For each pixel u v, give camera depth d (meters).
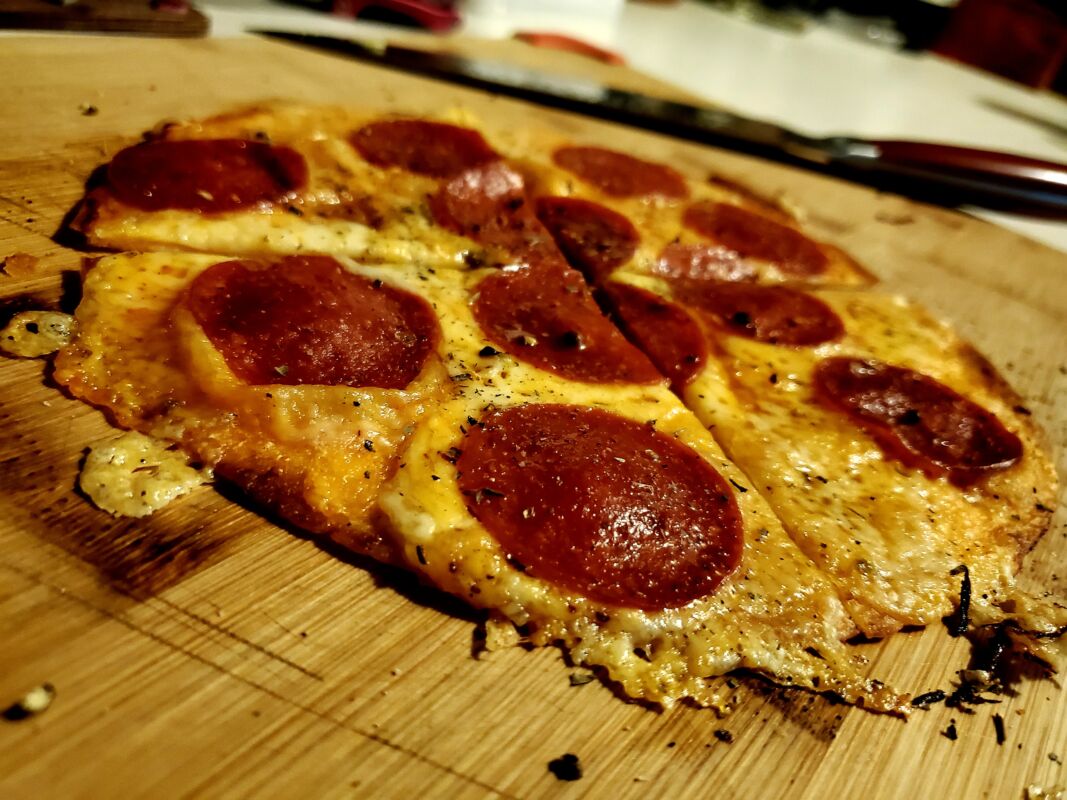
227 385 0.14
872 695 0.13
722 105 0.39
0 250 0.16
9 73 0.23
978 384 0.21
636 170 0.27
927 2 0.69
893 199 0.31
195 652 0.11
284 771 0.10
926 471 0.17
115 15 0.27
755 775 0.11
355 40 0.31
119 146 0.21
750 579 0.14
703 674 0.13
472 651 0.12
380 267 0.19
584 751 0.11
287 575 0.12
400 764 0.10
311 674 0.11
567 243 0.23
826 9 0.74
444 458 0.14
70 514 0.12
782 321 0.21
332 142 0.22
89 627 0.11
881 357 0.21
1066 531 0.17
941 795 0.12
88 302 0.15
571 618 0.13
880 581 0.15
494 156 0.25
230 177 0.20
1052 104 0.58
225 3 0.34
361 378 0.15
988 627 0.14
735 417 0.18
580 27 0.52
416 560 0.13
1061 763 0.12
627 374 0.18
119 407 0.14
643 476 0.15
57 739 0.10
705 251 0.24
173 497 0.13
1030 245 0.29
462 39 0.37
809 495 0.16
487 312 0.19
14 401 0.13
